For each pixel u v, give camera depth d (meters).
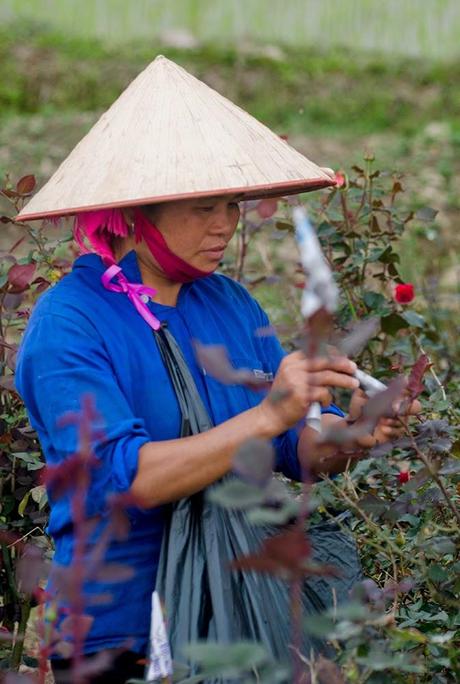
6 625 5.58
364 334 3.80
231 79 20.56
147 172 4.27
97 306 4.33
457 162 15.86
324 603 4.25
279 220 7.38
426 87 20.78
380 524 5.15
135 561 4.23
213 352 3.56
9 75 20.08
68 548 4.26
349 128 19.91
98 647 4.17
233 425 3.96
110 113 4.52
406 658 3.62
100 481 4.06
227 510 4.14
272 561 3.08
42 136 17.00
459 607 4.43
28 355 4.28
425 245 12.03
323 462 4.09
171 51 21.00
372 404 3.45
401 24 22.48
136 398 4.32
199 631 4.04
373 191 7.09
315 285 3.13
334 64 21.00
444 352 7.82
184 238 4.33
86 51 20.72
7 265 10.19
